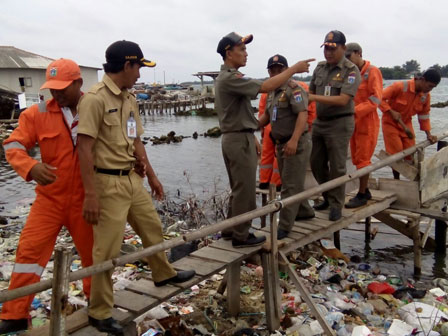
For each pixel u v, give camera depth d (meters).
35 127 3.54
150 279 4.10
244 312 4.99
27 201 10.90
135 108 3.55
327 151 5.72
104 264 3.09
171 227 8.30
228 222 3.85
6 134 23.05
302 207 5.54
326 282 6.00
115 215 3.31
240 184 4.40
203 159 17.36
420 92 7.34
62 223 3.66
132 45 3.31
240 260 4.41
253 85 4.12
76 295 5.29
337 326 4.64
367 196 6.31
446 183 6.28
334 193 5.56
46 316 4.75
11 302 3.46
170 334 4.30
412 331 4.58
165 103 47.88
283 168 5.02
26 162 3.36
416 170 6.72
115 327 3.33
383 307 5.16
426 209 6.62
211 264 4.27
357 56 6.26
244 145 4.31
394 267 7.09
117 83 3.32
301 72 4.21
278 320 4.59
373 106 6.00
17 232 8.32
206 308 5.06
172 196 11.38
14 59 38.59
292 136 4.79
